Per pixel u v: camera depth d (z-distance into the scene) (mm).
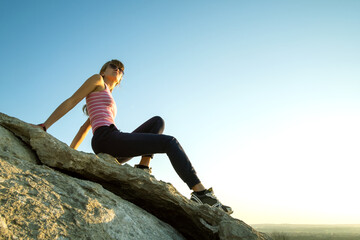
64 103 2562
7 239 1198
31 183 1601
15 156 1867
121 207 1948
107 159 2369
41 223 1370
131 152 2725
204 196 2520
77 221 1519
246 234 1979
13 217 1318
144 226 1960
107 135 2721
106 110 2898
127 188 2266
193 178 2578
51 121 2428
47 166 1979
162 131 3229
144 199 2328
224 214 2166
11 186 1488
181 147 2686
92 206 1698
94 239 1477
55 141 2064
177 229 2449
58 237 1355
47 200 1537
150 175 2309
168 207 2340
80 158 2078
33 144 2025
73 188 1770
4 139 1934
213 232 2141
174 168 2635
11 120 2109
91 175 2174
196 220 2246
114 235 1610
